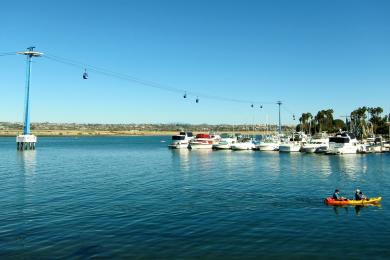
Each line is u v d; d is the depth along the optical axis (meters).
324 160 104.44
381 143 140.75
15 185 56.53
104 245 28.02
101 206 41.09
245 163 95.12
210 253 26.50
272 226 33.22
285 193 49.66
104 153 138.62
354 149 125.50
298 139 157.00
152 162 99.62
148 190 51.81
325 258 25.72
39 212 38.22
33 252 26.56
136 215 36.97
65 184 57.59
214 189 52.75
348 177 67.94
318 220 35.47
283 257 25.86
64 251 26.77
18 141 137.62
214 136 177.12
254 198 45.94
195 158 113.06
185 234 30.69
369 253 26.66
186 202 43.34
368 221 35.28
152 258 25.56
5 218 35.72
